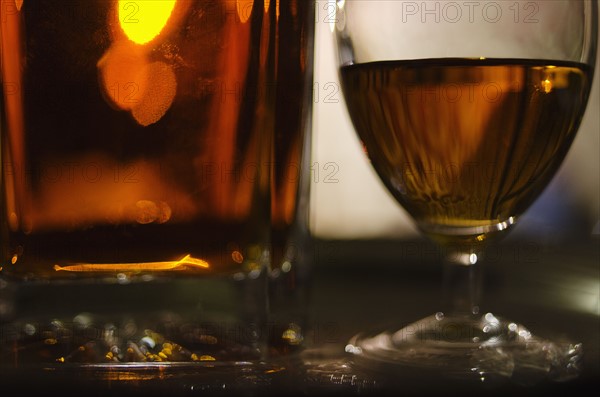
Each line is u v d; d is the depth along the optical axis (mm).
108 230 290
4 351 289
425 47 295
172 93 288
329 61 589
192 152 291
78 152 287
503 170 295
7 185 290
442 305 364
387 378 278
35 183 288
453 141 294
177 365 282
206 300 301
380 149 307
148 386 267
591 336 321
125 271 292
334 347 307
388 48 298
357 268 424
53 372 278
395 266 426
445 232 309
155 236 291
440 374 281
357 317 346
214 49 289
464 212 303
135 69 287
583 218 529
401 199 312
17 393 259
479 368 286
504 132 292
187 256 292
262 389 267
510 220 308
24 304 296
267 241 296
